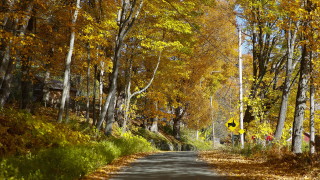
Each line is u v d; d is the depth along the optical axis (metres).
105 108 19.56
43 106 26.27
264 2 18.89
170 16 22.94
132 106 28.91
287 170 11.43
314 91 15.36
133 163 13.12
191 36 26.69
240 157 16.56
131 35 23.62
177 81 32.81
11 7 12.33
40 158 8.54
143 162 13.64
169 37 25.41
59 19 16.73
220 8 24.64
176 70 28.64
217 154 18.97
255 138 18.70
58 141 13.05
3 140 10.80
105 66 24.31
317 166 11.05
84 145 13.23
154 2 22.27
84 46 21.28
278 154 14.41
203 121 40.31
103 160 11.74
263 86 23.02
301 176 10.20
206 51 31.44
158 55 26.11
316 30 12.88
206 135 53.62
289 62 18.33
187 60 31.36
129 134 24.33
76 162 9.01
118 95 30.81
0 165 6.79
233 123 19.78
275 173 10.78
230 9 22.81
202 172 10.45
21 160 7.99
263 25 20.62
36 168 7.51
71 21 15.92
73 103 35.09
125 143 18.48
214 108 42.25
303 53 14.83
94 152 11.66
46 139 12.94
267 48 22.84
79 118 26.31
